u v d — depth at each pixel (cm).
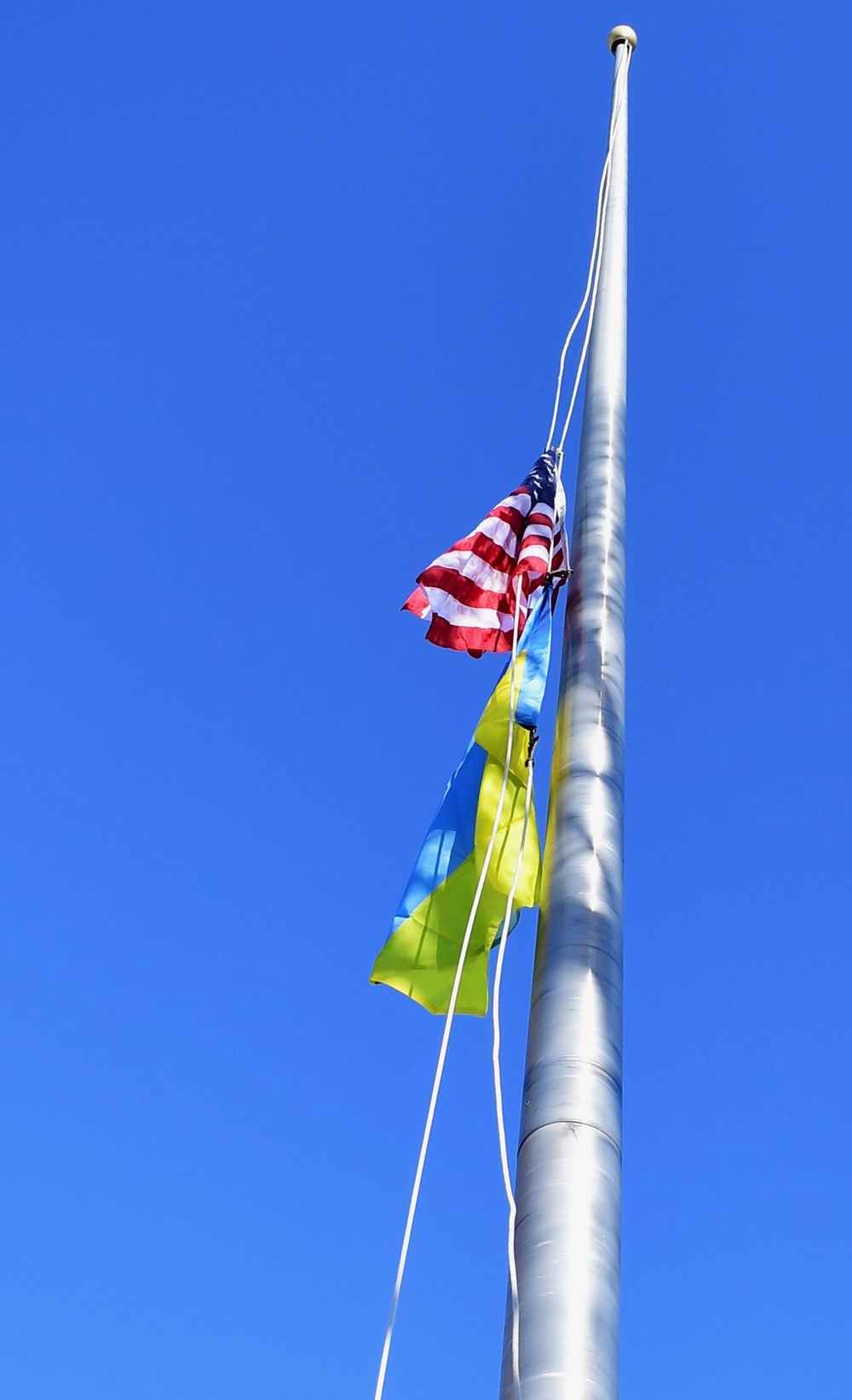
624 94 1332
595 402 998
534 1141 591
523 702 950
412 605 995
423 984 923
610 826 705
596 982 639
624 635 820
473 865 962
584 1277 541
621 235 1157
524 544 987
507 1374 540
